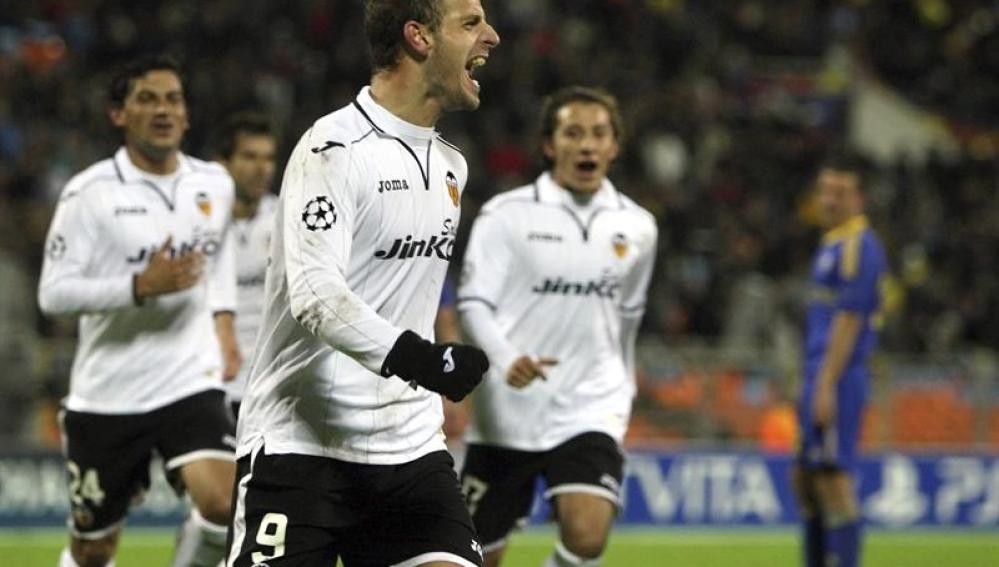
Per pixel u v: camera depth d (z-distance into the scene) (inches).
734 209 2551.7
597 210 898.1
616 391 889.5
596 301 887.7
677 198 2445.9
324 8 2637.8
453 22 564.7
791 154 2736.2
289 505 569.9
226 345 922.7
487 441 883.4
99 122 2316.7
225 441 867.4
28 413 1653.5
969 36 3304.6
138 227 878.4
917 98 3248.0
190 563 879.7
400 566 587.8
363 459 575.8
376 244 563.2
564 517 852.6
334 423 571.8
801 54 3181.6
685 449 1742.1
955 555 1585.9
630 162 2522.1
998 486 1822.1
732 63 3036.4
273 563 566.6
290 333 566.6
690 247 2336.4
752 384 1831.9
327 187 544.7
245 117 1037.2
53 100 2331.4
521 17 2765.7
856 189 1170.6
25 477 1566.2
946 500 1806.1
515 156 2485.2
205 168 919.7
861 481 1787.6
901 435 1852.9
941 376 1870.1
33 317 1878.7
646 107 2682.1
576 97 898.1
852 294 1149.7
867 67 3280.0
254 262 1042.1
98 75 2434.8
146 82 871.1
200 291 888.3
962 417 1872.5
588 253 884.6
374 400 575.8
